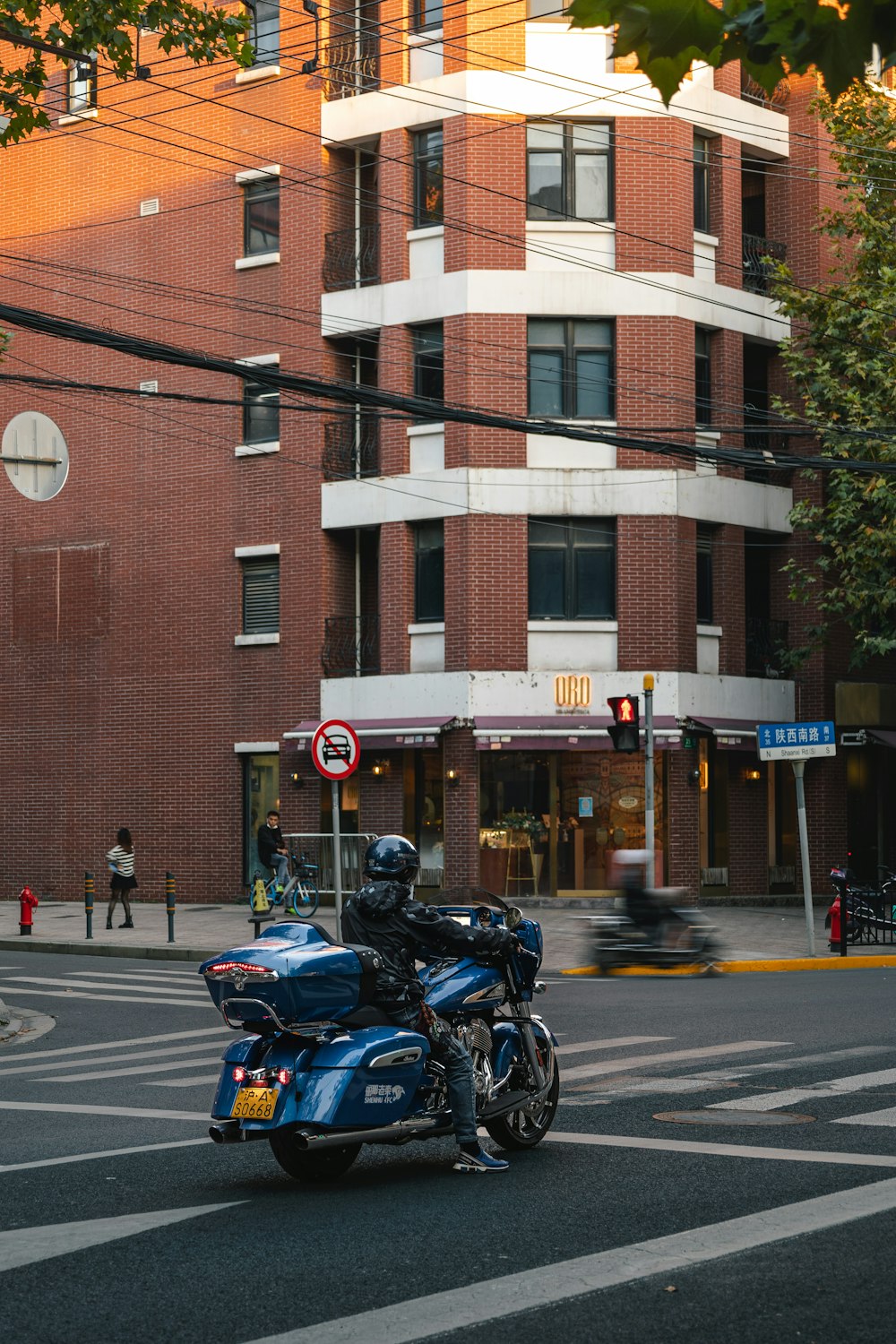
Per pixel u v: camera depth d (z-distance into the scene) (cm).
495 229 3058
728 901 3197
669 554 3075
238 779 3316
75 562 3538
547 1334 558
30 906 2744
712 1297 602
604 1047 1330
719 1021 1489
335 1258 667
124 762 3462
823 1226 707
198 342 3388
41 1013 1767
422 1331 562
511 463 3052
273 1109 805
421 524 3131
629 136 3094
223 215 3362
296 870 3083
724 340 3209
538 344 3089
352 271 3216
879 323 2836
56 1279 639
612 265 3095
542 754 3075
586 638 3058
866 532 2883
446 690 3034
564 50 3064
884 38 376
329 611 3225
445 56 3072
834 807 3350
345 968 820
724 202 3225
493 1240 695
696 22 374
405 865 859
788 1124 965
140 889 3428
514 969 911
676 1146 905
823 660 3319
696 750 3109
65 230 3556
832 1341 550
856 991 1764
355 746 2064
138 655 3453
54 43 1594
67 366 3544
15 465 2094
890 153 2867
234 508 3338
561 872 3058
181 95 3406
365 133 3175
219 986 825
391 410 3142
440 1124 855
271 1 3278
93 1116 1081
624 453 3073
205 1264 660
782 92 3338
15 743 3603
